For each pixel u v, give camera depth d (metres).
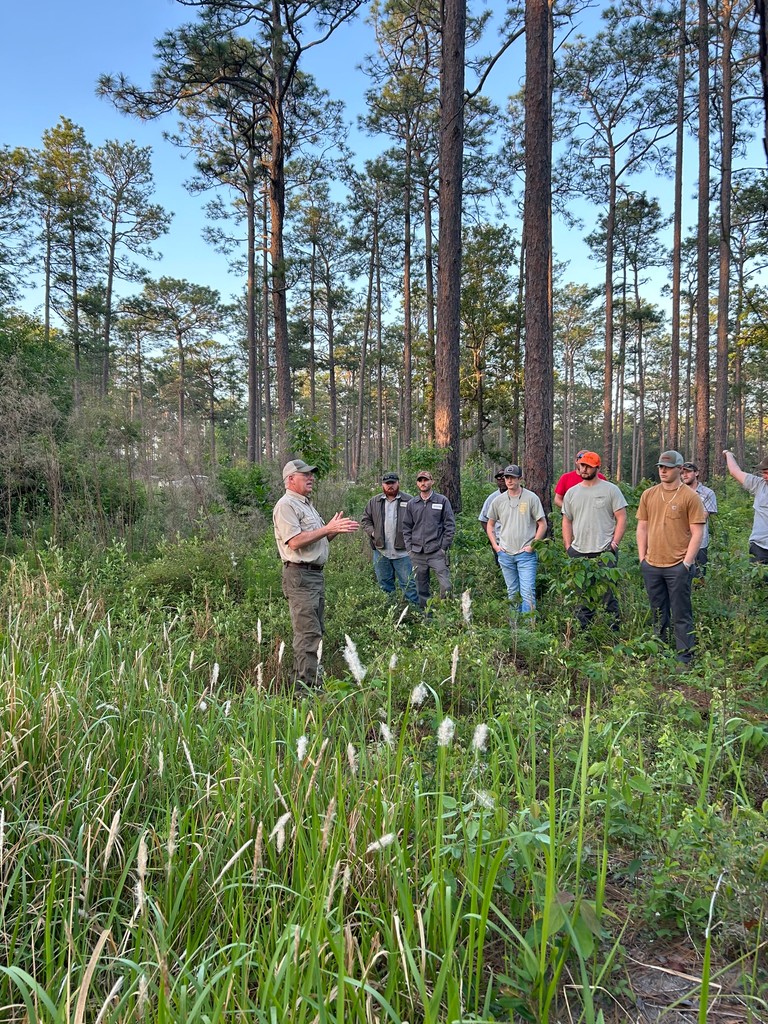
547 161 8.79
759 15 3.58
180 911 2.13
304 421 12.49
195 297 50.28
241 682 4.77
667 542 5.64
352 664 2.37
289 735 2.79
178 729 2.97
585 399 70.00
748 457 55.44
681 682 4.58
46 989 1.75
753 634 5.29
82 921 2.12
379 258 36.66
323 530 4.55
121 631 4.54
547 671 4.98
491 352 28.31
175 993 1.72
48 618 4.37
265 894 2.13
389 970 1.78
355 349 53.78
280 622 5.45
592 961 2.10
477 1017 1.74
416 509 7.24
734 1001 1.97
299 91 20.17
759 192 20.94
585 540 6.34
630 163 27.83
